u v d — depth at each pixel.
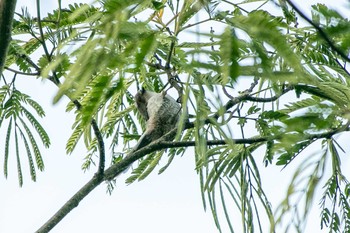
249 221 8.77
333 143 7.09
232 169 8.87
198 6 3.54
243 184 8.85
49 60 7.18
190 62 3.36
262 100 8.71
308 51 6.48
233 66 3.23
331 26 3.26
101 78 4.32
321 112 3.78
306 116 3.79
